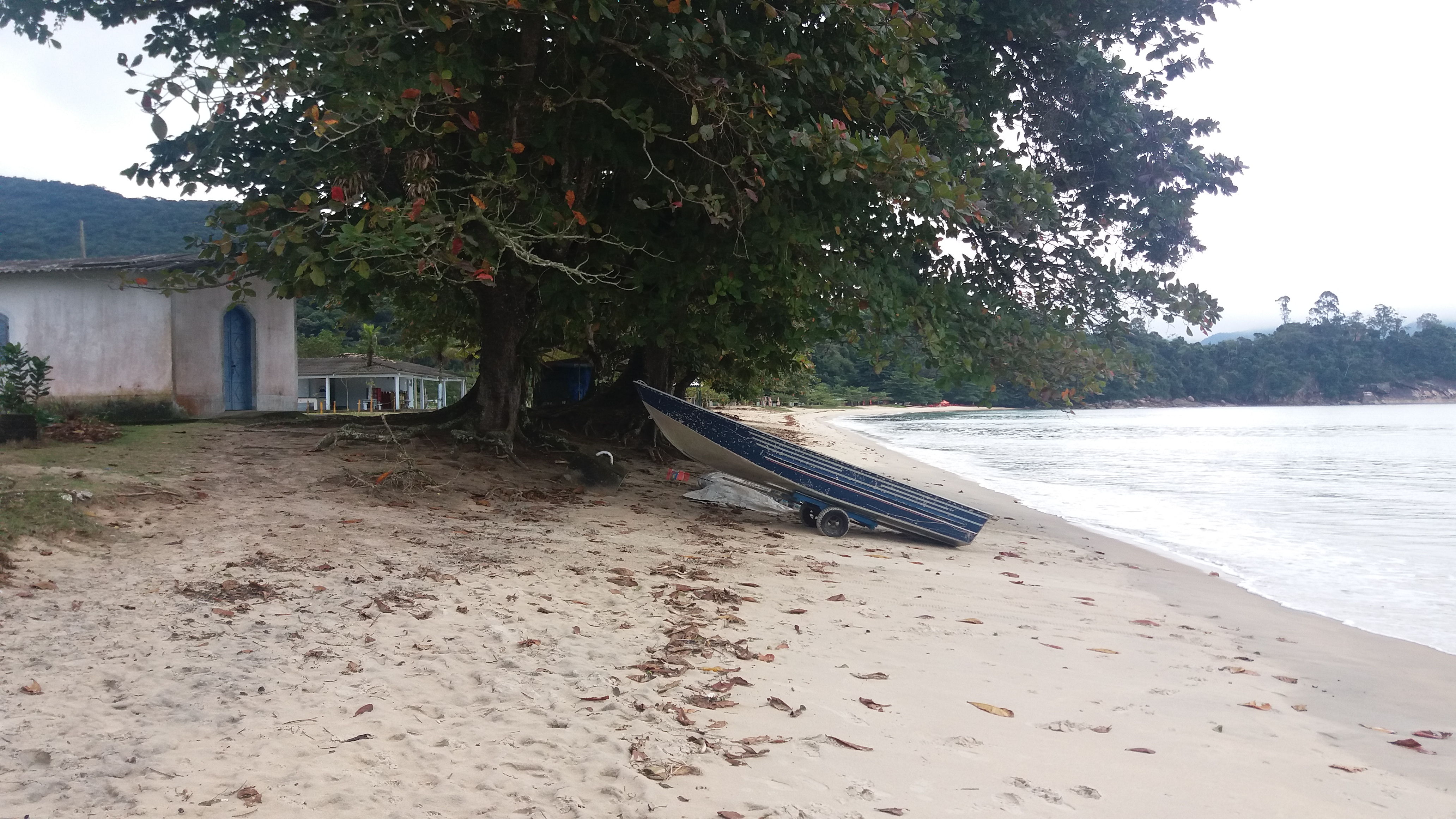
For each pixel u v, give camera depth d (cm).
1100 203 1512
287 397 1894
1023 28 1308
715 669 534
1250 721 527
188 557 675
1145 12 1431
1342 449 3928
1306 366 15238
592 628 601
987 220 999
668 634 602
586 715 444
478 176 1009
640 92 1079
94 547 675
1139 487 2278
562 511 1044
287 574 655
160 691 433
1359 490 2205
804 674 543
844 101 1086
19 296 1522
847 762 412
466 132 1041
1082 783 411
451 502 1002
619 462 1611
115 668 459
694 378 2259
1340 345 15512
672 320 1205
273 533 764
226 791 339
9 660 457
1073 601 858
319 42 913
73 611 541
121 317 1536
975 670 586
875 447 3825
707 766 392
